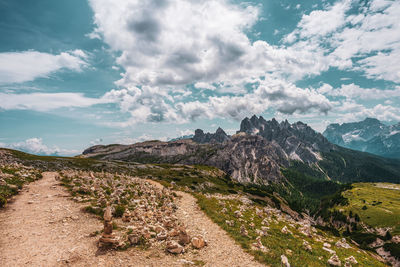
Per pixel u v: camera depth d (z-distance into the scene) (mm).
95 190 37188
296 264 17453
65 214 24359
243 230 24016
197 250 18844
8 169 45469
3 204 25094
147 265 15367
